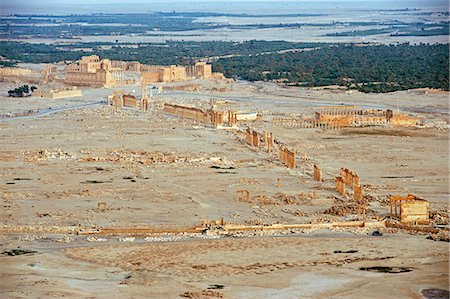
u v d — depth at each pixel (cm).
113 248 18138
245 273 16262
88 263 17012
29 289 15112
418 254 17600
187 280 15838
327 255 17550
